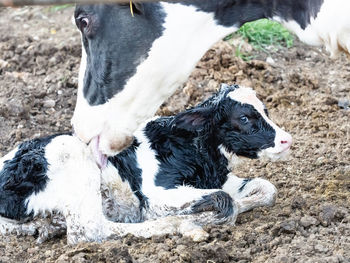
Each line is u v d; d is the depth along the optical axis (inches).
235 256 194.9
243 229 207.5
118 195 218.1
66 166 207.2
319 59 336.5
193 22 190.9
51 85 306.5
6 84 304.3
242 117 214.2
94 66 193.5
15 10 391.2
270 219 214.2
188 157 219.6
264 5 200.7
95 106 196.9
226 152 222.2
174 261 193.5
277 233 204.7
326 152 257.0
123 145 199.5
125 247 193.6
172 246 200.2
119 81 191.9
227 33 199.5
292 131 275.4
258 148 216.1
